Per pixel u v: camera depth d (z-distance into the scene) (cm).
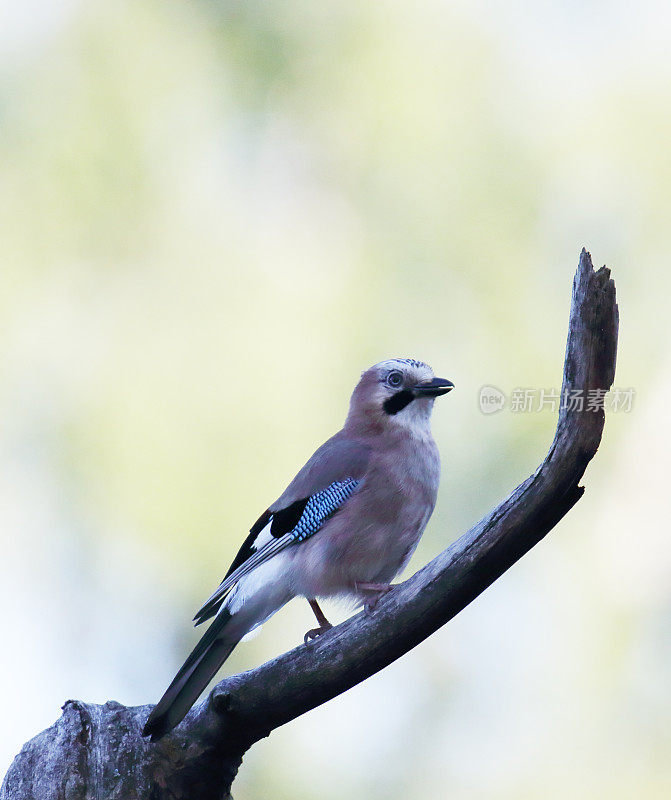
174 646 1062
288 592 742
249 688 577
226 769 603
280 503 752
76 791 585
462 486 1073
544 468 529
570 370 520
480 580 547
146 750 598
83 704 617
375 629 560
